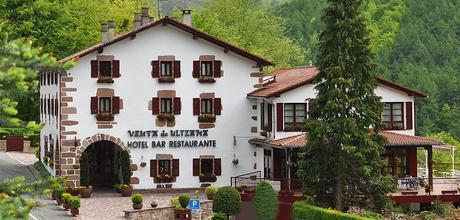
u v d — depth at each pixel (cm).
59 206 4150
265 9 9888
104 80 4747
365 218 3559
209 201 4256
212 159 4922
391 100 4753
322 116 3947
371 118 3944
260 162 4928
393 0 14075
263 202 4225
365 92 3950
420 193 4316
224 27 8106
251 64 4984
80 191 4594
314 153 3962
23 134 6800
